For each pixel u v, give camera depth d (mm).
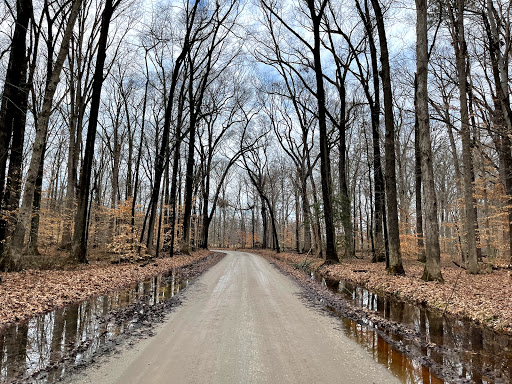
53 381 3826
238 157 39219
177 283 11836
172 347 5035
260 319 6816
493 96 15578
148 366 4289
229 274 15242
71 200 20438
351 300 9477
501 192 17406
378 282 12195
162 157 20734
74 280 10094
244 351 4898
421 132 12164
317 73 19094
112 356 4637
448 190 35344
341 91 21812
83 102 20312
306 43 18906
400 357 4871
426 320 7266
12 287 8164
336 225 22547
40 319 6438
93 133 14477
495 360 4859
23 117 14328
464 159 14359
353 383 3887
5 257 10672
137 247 18016
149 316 6922
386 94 14617
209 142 37844
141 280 12344
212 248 61844
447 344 5602
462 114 13922
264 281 12938
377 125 20594
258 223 64312
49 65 16812
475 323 7023
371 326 6605
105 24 14750
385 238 17703
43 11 15930
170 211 28328
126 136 33625
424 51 12164
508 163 15492
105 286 10109
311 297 9688
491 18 14953
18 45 13328
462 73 13930
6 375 3961
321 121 19391
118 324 6277
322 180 19438
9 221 12883
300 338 5598
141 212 21453
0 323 5941
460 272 15320
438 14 17234
